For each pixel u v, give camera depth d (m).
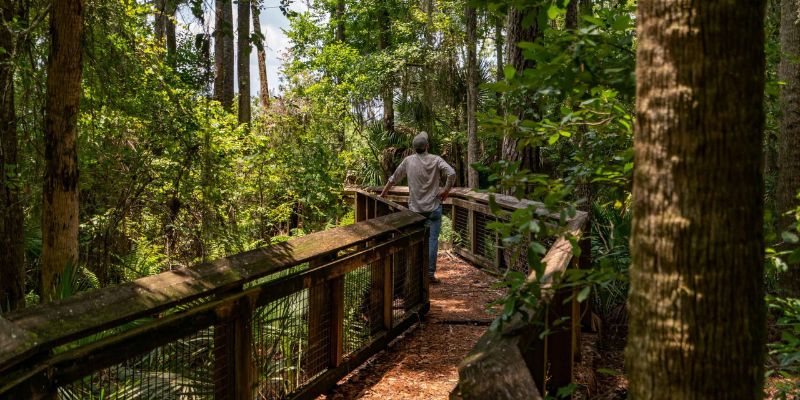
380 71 17.72
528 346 2.02
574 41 1.98
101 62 6.34
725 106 1.24
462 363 1.63
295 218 12.42
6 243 5.64
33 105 5.82
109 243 6.91
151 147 7.14
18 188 5.75
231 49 15.16
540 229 1.97
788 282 4.79
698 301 1.25
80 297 2.37
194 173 7.62
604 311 5.38
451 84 18.09
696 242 1.25
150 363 2.73
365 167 17.50
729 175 1.24
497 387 1.50
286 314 3.62
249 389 3.21
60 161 4.79
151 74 7.28
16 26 5.47
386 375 4.39
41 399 2.06
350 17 22.44
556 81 1.99
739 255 1.25
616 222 5.55
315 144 12.37
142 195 7.38
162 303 2.60
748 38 1.26
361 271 4.59
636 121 1.36
